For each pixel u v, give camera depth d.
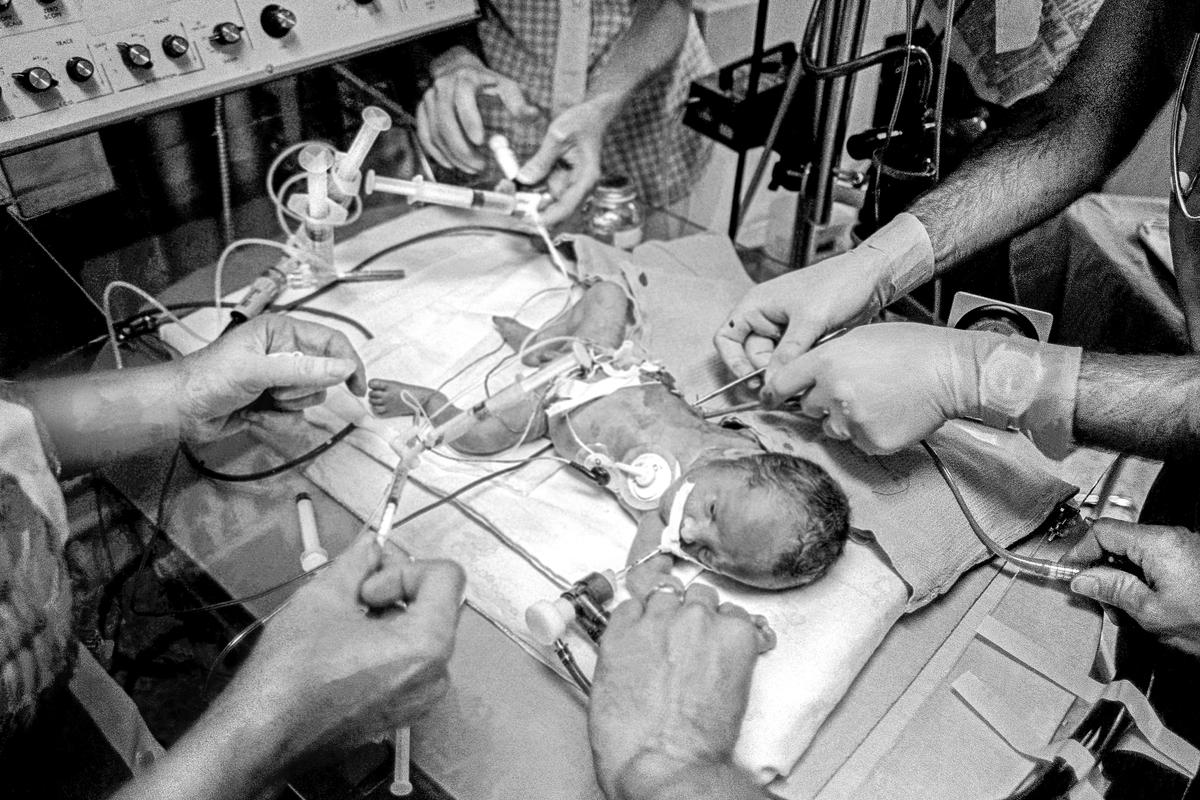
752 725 1.05
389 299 1.67
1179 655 1.19
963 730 1.06
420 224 1.86
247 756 0.83
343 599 0.94
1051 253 1.52
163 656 1.10
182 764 0.81
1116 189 1.64
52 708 0.92
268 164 1.69
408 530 1.29
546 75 1.86
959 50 1.34
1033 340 1.16
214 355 1.22
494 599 1.20
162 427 1.20
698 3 1.99
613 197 1.86
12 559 0.82
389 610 0.94
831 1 1.20
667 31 1.82
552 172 1.81
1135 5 1.28
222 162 1.60
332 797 0.95
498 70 1.90
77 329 1.42
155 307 1.51
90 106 1.32
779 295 1.39
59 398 1.10
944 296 1.55
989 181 1.33
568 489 1.40
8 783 0.88
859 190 1.50
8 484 0.83
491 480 1.39
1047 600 1.22
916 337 1.21
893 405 1.21
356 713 0.87
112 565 1.18
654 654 0.97
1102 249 1.48
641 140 2.03
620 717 0.93
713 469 1.29
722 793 0.85
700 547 1.25
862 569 1.24
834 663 1.12
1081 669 1.12
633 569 1.23
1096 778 1.00
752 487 1.23
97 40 1.30
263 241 1.57
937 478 1.32
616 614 1.04
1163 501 1.37
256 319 1.30
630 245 1.84
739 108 1.55
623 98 1.77
